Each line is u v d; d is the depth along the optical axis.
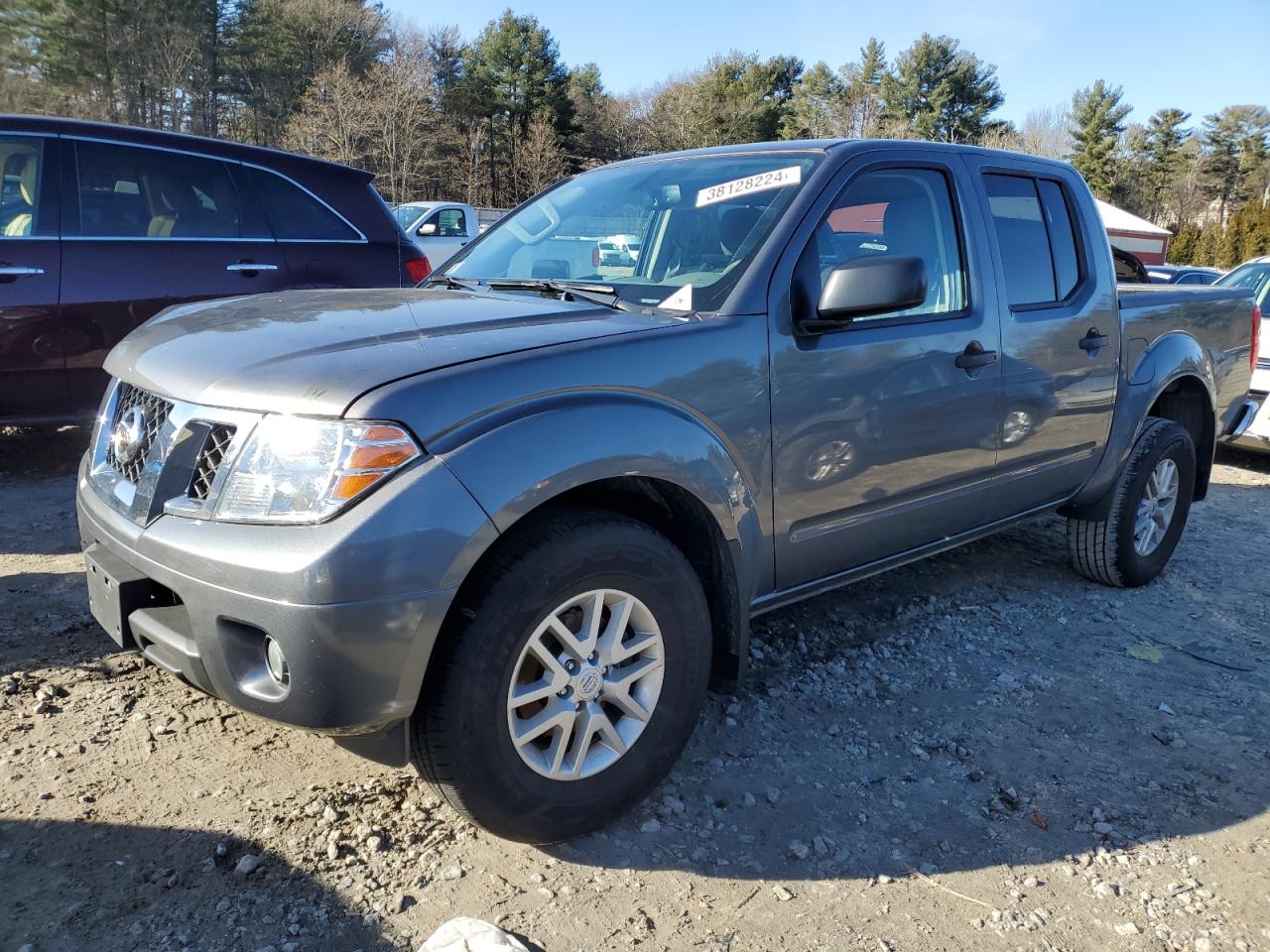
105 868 2.26
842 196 3.04
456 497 2.06
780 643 3.71
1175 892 2.40
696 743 2.97
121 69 43.22
